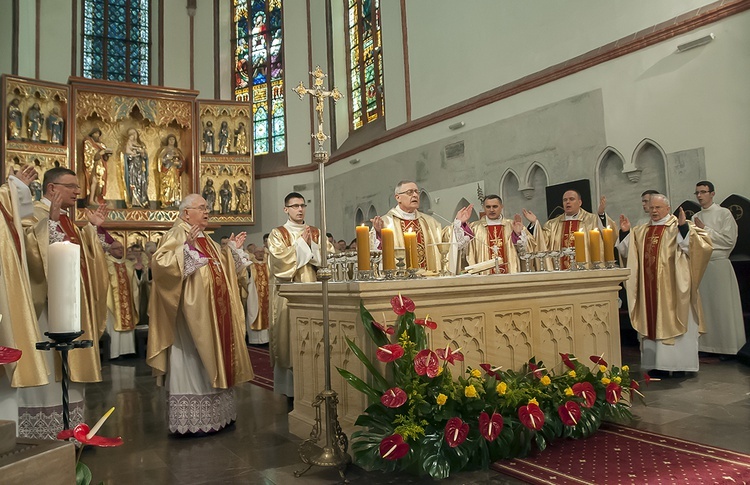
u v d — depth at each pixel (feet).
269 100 58.34
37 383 10.28
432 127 39.37
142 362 29.76
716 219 22.63
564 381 12.37
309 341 13.21
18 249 10.80
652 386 17.25
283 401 17.76
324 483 10.18
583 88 29.55
